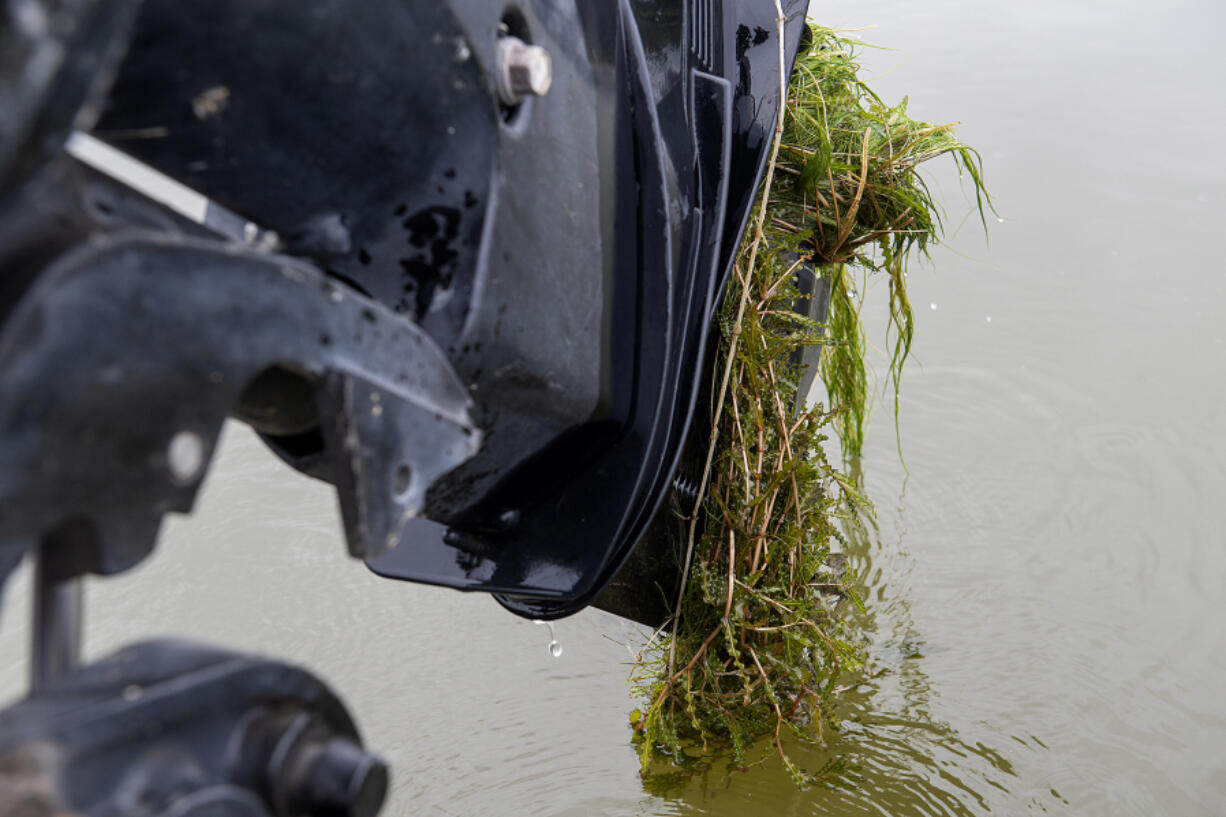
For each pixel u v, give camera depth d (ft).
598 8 6.15
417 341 4.17
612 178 6.17
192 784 2.84
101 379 2.81
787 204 9.54
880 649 11.57
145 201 3.85
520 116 5.27
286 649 11.69
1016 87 22.58
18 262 2.86
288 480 14.16
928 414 15.19
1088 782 9.88
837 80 10.43
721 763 9.98
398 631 11.97
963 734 10.39
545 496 6.67
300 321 3.54
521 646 11.76
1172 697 10.83
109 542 2.98
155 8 3.42
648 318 6.49
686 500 9.09
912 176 10.37
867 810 9.52
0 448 2.61
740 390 8.87
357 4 4.06
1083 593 12.28
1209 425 14.58
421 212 4.81
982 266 17.90
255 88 3.92
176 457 3.09
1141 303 16.89
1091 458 14.25
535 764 10.18
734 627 9.27
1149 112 21.67
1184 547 12.83
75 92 2.34
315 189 4.44
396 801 9.86
